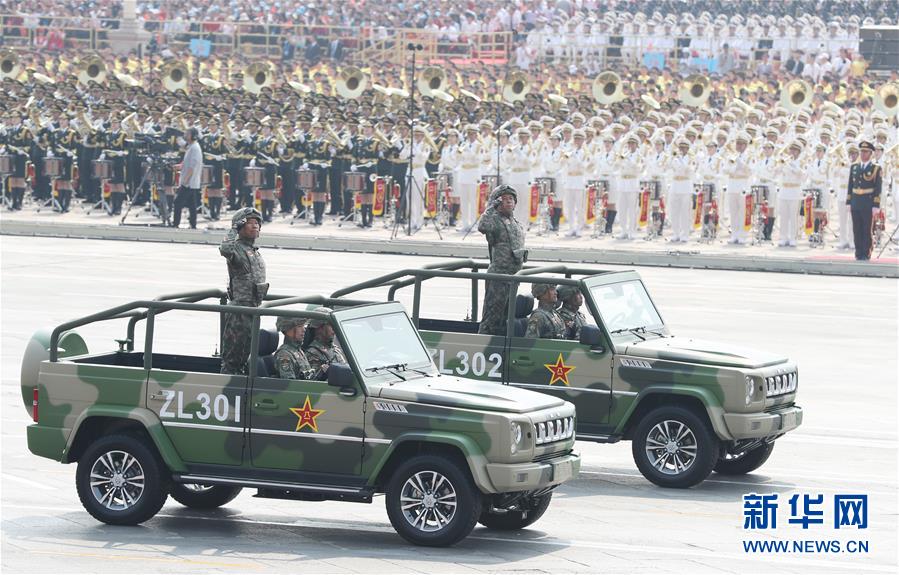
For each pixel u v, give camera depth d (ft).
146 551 151.53
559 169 481.05
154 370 160.35
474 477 149.69
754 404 182.70
